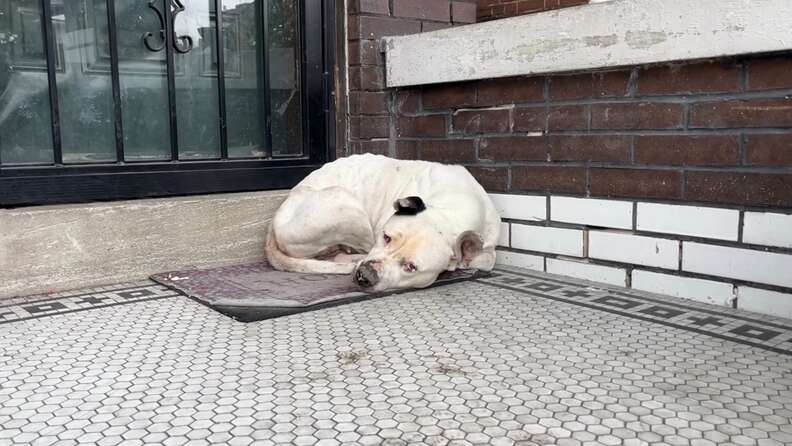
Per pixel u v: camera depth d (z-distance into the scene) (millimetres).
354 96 1771
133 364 941
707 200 1206
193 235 1514
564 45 1352
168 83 1538
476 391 836
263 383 868
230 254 1578
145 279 1456
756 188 1138
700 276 1234
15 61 1357
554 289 1346
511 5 2049
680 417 757
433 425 741
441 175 1436
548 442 699
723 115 1168
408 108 1760
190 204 1500
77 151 1451
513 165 1530
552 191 1459
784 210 1108
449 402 803
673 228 1261
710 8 1124
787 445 689
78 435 727
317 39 1744
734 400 804
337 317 1165
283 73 1727
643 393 826
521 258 1543
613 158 1340
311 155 1765
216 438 715
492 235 1459
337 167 1572
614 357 954
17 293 1306
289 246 1485
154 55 1523
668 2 1179
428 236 1244
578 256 1430
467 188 1409
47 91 1397
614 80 1318
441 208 1317
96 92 1462
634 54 1243
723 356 956
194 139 1609
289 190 1711
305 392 836
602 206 1371
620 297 1278
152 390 850
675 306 1214
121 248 1416
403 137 1787
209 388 853
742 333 1057
